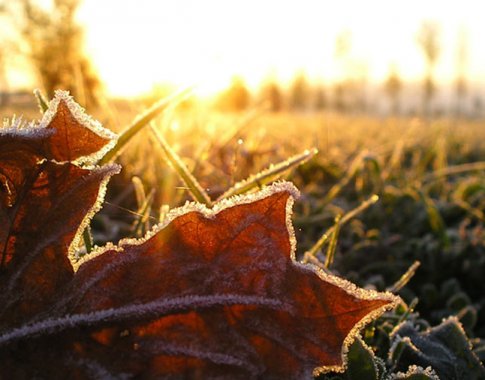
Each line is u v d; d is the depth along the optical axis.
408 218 0.61
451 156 1.20
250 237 0.16
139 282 0.16
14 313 0.15
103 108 0.57
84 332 0.15
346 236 0.51
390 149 1.02
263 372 0.15
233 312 0.15
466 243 0.49
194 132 0.82
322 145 1.00
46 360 0.15
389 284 0.43
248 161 0.62
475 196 0.68
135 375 0.15
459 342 0.24
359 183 0.68
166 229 0.16
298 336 0.15
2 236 0.15
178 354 0.15
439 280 0.46
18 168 0.15
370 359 0.20
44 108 0.26
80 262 0.16
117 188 0.48
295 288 0.15
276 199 0.16
